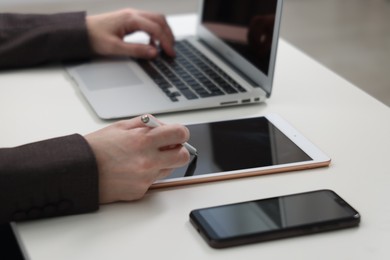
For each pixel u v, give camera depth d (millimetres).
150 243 816
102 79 1287
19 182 868
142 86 1248
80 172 881
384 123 1128
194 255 791
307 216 842
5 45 1368
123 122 968
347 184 941
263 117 1136
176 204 896
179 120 1136
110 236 832
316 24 3496
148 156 903
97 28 1396
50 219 875
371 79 2961
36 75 1341
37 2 2785
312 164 975
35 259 789
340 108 1188
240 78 1281
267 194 915
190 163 976
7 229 1274
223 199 904
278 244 809
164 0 3100
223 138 1056
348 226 838
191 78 1284
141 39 1542
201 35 1507
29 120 1132
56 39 1370
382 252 797
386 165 992
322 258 785
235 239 798
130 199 903
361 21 3570
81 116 1149
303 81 1309
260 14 1235
